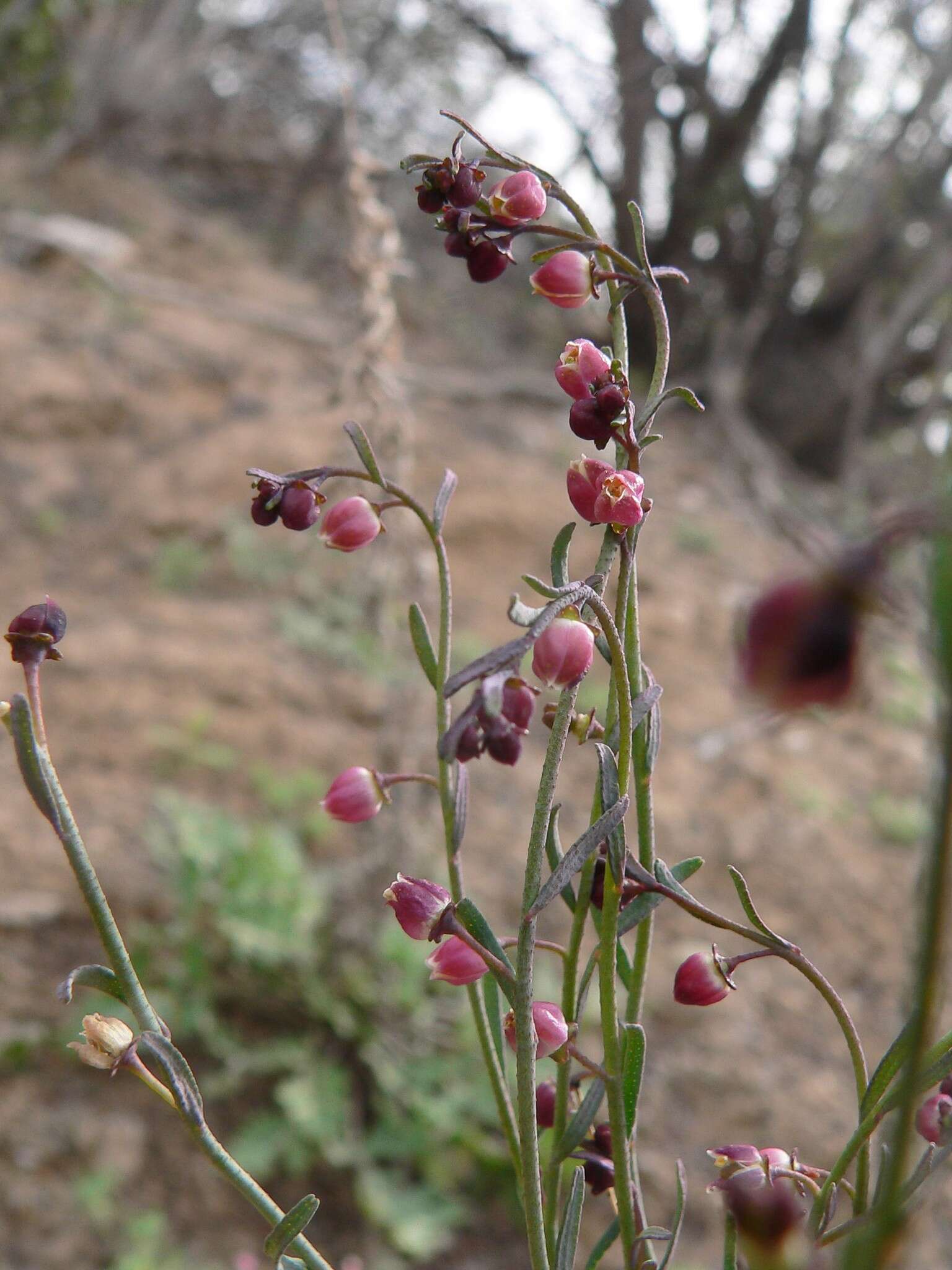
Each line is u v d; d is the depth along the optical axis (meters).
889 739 5.11
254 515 0.94
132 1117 2.96
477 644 5.00
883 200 9.11
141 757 4.00
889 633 3.00
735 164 8.40
